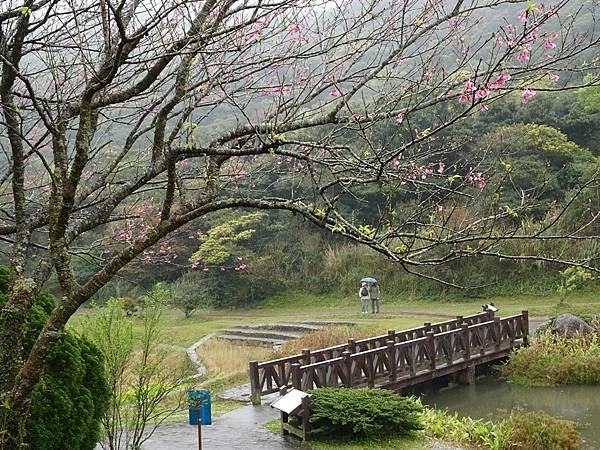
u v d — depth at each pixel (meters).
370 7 4.31
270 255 29.06
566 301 21.27
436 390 13.36
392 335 13.61
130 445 7.75
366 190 23.38
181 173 5.86
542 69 3.62
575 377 13.10
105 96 4.67
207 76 4.59
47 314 5.96
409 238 3.95
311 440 8.78
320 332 17.86
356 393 9.22
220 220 25.98
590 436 9.68
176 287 26.25
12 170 4.75
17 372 3.88
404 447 8.51
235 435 9.15
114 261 3.71
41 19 4.80
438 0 4.19
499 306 22.08
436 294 24.83
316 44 4.36
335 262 27.98
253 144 4.87
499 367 14.31
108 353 7.00
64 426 5.70
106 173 4.62
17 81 6.68
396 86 4.49
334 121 3.92
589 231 20.02
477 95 3.76
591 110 24.78
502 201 20.53
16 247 4.25
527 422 9.01
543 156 22.55
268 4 4.10
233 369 14.24
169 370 11.73
